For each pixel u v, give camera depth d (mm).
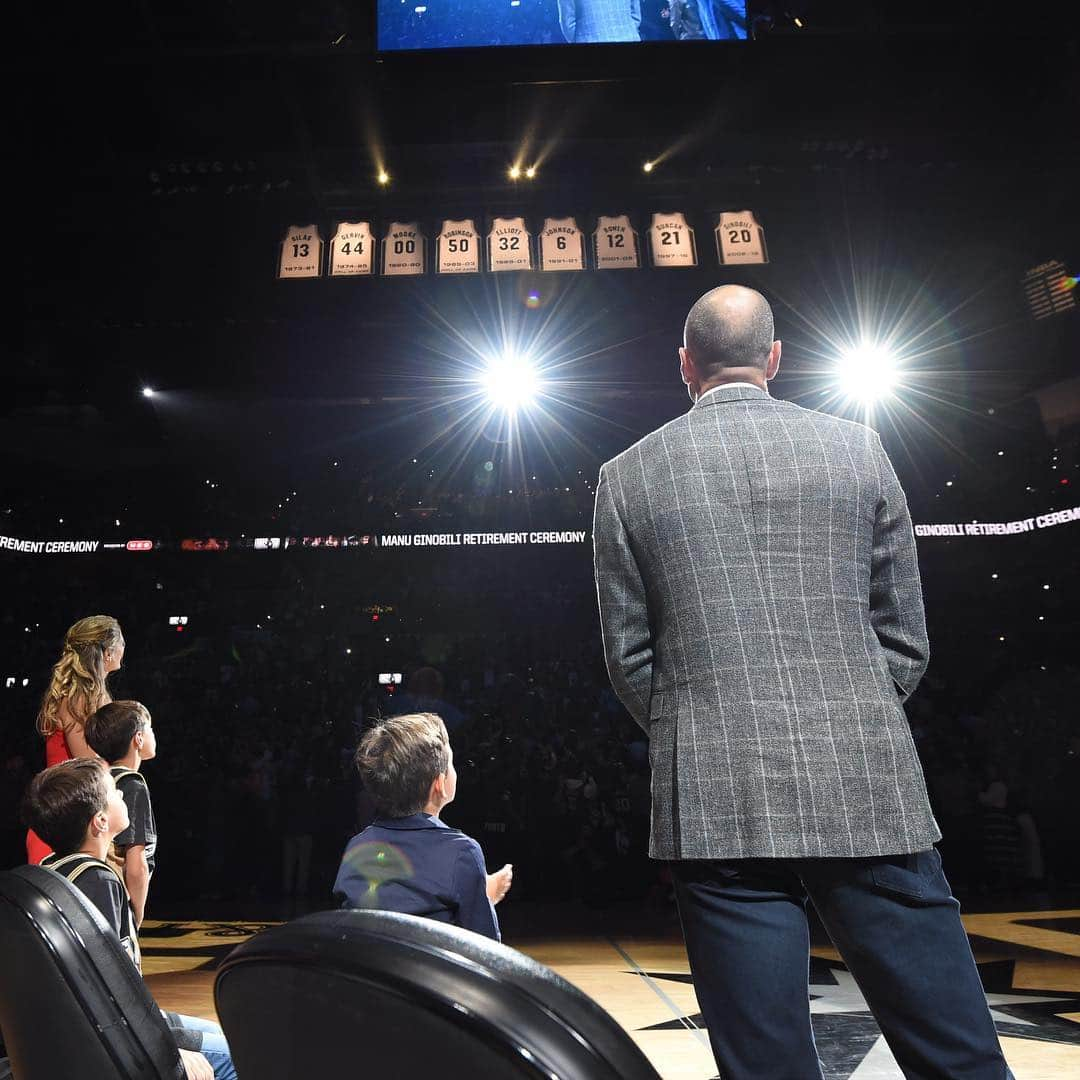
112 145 11742
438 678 5758
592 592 18703
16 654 17281
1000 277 12984
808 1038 1278
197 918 8344
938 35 10703
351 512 19609
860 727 1338
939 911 1303
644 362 13578
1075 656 16219
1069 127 11562
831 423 1521
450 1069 438
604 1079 429
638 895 10180
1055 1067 3016
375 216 12633
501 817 10680
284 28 10703
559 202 12609
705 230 12562
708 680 1371
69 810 2066
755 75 11102
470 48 10805
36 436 18531
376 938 468
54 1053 934
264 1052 524
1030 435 17828
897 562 1467
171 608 18484
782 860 1305
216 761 13117
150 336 13305
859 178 12320
